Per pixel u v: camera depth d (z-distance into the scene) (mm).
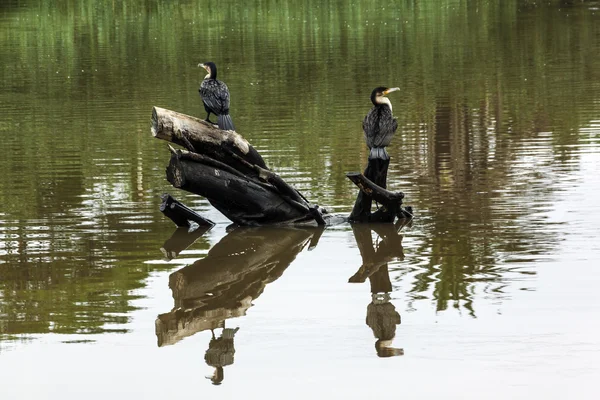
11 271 13375
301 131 23219
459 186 17859
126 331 11016
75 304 11938
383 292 12164
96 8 54719
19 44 41938
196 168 15188
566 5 50531
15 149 22172
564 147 20688
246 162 15648
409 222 15680
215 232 15445
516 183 17859
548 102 25953
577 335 10477
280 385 9516
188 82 31391
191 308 11766
